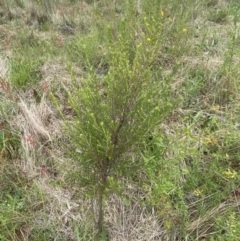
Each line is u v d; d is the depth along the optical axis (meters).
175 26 3.77
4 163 2.63
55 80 3.59
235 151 2.69
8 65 3.79
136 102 1.82
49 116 3.15
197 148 2.71
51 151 2.79
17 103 3.17
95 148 1.89
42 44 4.49
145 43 1.85
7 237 2.24
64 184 2.35
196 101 3.27
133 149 2.08
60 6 5.67
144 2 3.89
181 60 3.69
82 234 2.28
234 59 3.67
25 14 5.40
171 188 2.25
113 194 2.44
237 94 3.16
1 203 2.47
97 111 1.86
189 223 2.24
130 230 2.31
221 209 2.29
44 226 2.31
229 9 4.86
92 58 3.94
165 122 3.01
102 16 4.80
